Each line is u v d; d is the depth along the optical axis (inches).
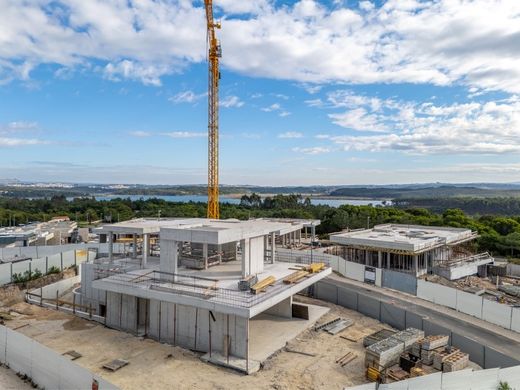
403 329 1330.0
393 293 1768.0
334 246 2775.6
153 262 1549.0
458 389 849.5
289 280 1274.6
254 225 1505.9
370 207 4458.7
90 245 2647.6
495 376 868.6
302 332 1304.1
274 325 1355.8
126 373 1007.6
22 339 973.2
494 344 1225.4
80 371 835.4
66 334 1286.9
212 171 3189.0
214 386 947.3
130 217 5639.8
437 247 2174.0
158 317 1243.2
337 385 966.4
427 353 1045.8
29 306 1581.0
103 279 1311.5
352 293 1552.7
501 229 3221.0
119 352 1139.9
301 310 1419.8
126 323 1325.0
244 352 1089.4
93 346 1184.8
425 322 1246.3
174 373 1011.9
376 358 1011.3
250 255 1348.4
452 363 1004.6
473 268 2175.2
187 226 1428.4
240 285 1183.6
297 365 1073.5
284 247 2844.5
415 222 3582.7
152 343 1213.1
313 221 2603.3
